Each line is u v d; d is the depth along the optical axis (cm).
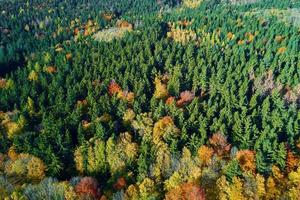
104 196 9838
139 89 14350
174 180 9975
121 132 12356
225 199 9412
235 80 14838
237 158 10100
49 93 15462
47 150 11212
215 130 11375
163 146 10862
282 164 9994
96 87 14850
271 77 15212
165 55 17775
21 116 13500
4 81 17912
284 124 11781
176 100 14000
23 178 10912
